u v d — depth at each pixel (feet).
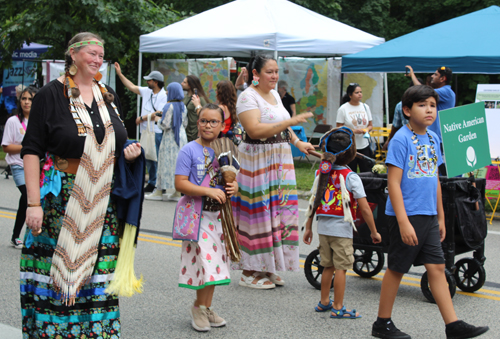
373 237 13.91
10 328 12.60
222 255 12.90
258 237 16.34
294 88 49.42
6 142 19.79
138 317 13.97
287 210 16.30
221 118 13.08
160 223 26.13
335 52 36.83
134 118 65.41
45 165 9.86
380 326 12.45
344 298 15.55
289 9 38.96
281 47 35.17
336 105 48.34
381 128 44.29
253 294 15.98
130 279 10.19
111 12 47.37
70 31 48.42
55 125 9.63
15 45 52.80
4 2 52.75
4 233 23.76
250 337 12.65
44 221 9.81
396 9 75.31
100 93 10.32
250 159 16.25
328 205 13.93
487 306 14.96
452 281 14.74
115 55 50.31
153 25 50.75
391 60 30.94
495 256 20.39
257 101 15.97
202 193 12.44
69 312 9.84
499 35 30.01
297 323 13.56
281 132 16.31
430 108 11.87
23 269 9.95
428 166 11.92
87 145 9.72
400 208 11.73
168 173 32.30
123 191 10.11
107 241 10.16
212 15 38.83
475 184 15.66
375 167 15.89
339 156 13.84
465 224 15.01
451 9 66.85
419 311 14.43
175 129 31.76
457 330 11.66
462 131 14.26
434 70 29.63
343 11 68.33
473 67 28.30
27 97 19.54
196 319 13.06
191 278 12.75
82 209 9.68
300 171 42.06
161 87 34.55
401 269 12.02
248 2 38.96
